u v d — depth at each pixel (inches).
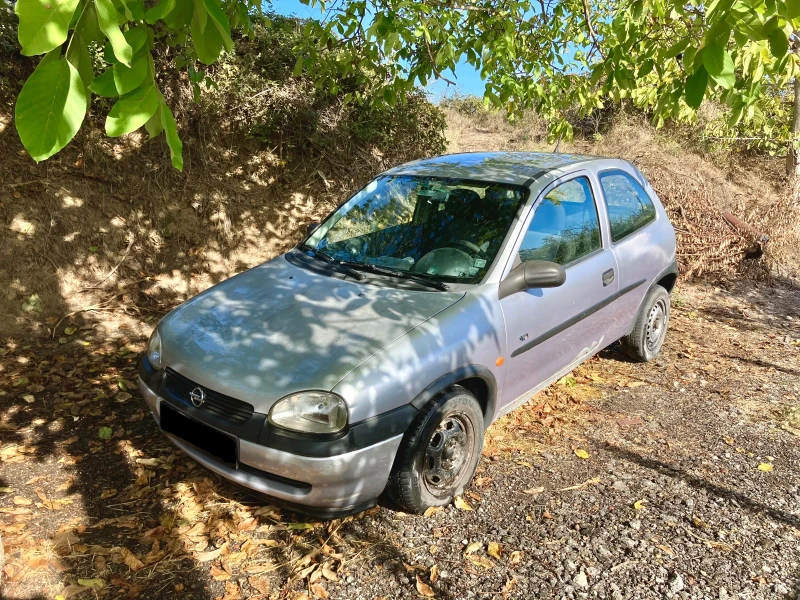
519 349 141.3
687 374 206.1
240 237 268.2
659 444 159.9
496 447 154.9
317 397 109.1
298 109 291.1
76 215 229.3
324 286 141.1
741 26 83.8
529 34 225.0
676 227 336.2
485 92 194.4
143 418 162.2
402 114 331.6
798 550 120.7
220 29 52.4
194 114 265.7
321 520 124.0
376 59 204.8
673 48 110.7
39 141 43.3
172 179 255.4
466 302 131.8
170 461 143.3
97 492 131.0
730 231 341.4
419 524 123.8
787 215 375.9
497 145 493.4
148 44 52.6
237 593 104.8
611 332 185.5
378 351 116.6
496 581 109.1
